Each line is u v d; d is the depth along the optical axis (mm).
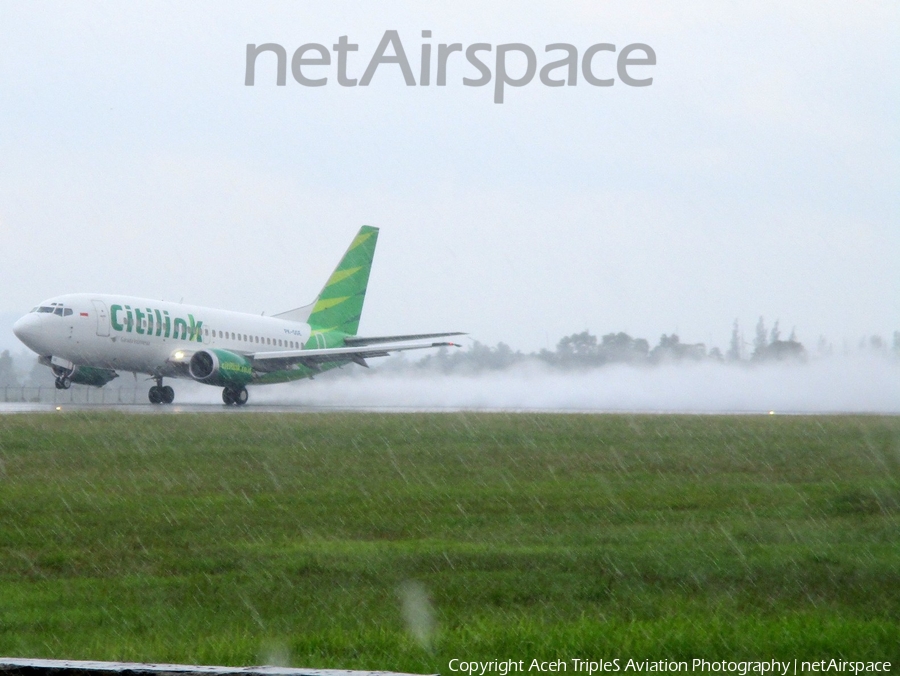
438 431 118375
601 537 62344
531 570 54625
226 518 68312
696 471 88750
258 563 56375
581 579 52844
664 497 75812
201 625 45750
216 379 196625
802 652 41531
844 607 48594
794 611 47750
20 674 24234
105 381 195375
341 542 61656
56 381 190375
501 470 88750
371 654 41000
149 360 192375
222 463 91500
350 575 53875
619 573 54062
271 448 101500
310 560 56500
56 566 57031
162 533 64188
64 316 176625
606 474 86875
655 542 60875
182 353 196000
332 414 150875
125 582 53094
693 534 63250
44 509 70562
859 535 63188
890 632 43750
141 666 24312
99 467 88812
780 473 87750
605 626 44500
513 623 44906
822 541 61406
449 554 57281
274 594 50625
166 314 194000
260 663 39594
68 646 42281
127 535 63625
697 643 42281
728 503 73688
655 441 110688
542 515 69688
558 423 134250
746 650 41656
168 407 190250
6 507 70750
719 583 52625
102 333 181000
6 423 121625
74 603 49406
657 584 52344
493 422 135000
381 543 61375
